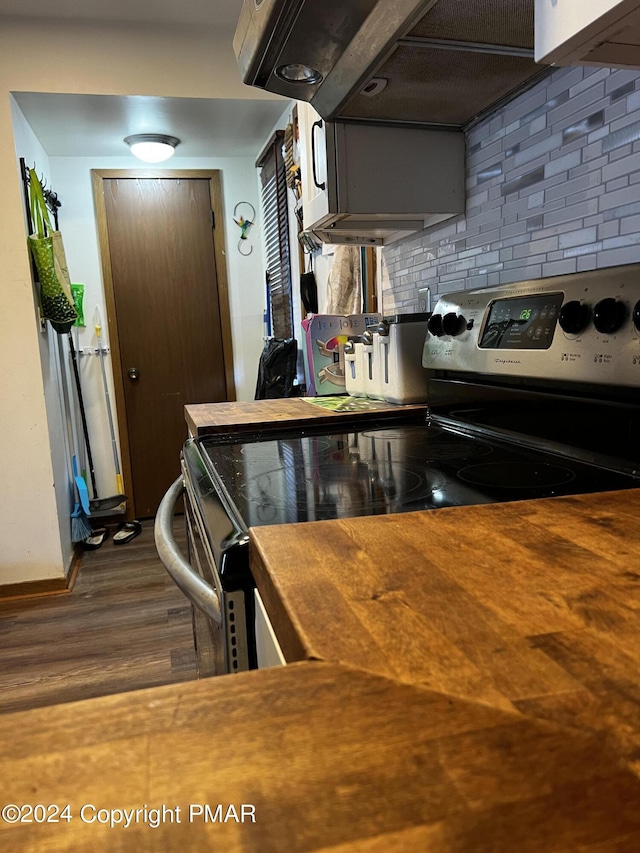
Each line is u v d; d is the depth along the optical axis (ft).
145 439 12.35
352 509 2.56
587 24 2.04
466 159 5.29
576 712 1.01
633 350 2.80
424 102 4.64
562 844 0.78
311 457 3.73
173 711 1.04
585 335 3.09
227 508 2.64
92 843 0.79
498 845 0.78
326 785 0.87
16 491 8.57
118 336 11.96
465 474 3.14
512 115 4.54
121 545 10.80
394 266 7.04
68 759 0.93
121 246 11.80
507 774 0.89
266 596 1.72
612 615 1.34
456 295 4.52
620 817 0.82
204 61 8.30
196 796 0.86
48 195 10.00
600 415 3.10
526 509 2.18
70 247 11.55
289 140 8.76
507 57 3.89
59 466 9.36
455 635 1.26
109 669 6.68
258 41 3.85
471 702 1.04
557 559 1.68
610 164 3.57
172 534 3.05
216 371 12.62
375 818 0.82
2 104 7.85
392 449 3.90
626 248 3.49
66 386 10.89
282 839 0.79
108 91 8.06
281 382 10.24
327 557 1.74
